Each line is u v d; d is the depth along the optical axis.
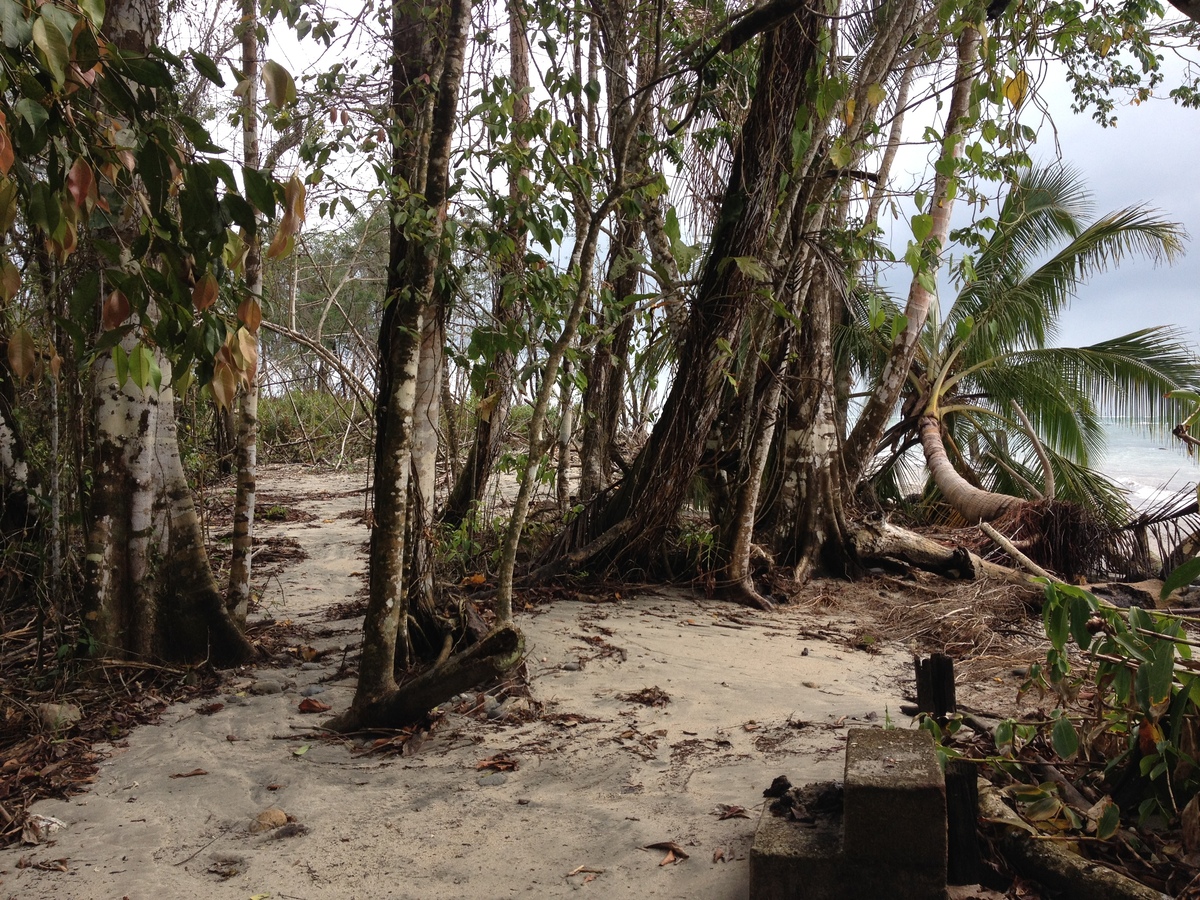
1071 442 13.89
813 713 5.11
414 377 4.96
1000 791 3.41
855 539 9.41
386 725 4.85
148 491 5.85
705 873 3.26
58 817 3.99
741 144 8.00
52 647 5.93
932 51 6.46
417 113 5.99
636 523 8.86
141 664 5.64
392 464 4.93
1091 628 3.71
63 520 6.15
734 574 8.47
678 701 5.38
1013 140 5.95
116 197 2.78
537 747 4.67
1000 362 13.97
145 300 2.64
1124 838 3.12
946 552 9.45
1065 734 3.29
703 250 8.72
